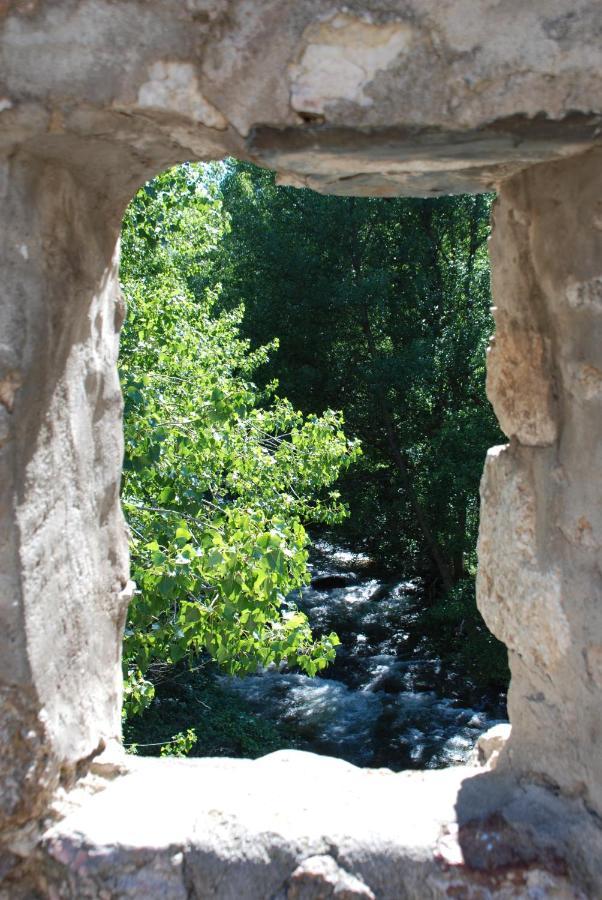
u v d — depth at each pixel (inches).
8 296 52.9
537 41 48.4
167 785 66.0
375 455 549.3
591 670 58.5
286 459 239.0
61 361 58.9
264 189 559.5
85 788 64.4
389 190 64.3
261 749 342.3
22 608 54.8
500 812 61.8
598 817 59.3
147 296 257.8
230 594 171.5
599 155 52.8
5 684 54.9
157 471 203.9
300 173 57.9
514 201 61.7
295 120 50.6
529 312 61.7
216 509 217.9
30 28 50.1
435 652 468.4
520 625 64.6
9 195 53.0
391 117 49.9
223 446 221.3
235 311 315.9
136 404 197.3
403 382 509.7
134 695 190.4
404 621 503.5
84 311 62.2
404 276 548.4
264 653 183.8
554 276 58.1
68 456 61.2
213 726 345.4
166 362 248.2
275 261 530.6
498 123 49.7
